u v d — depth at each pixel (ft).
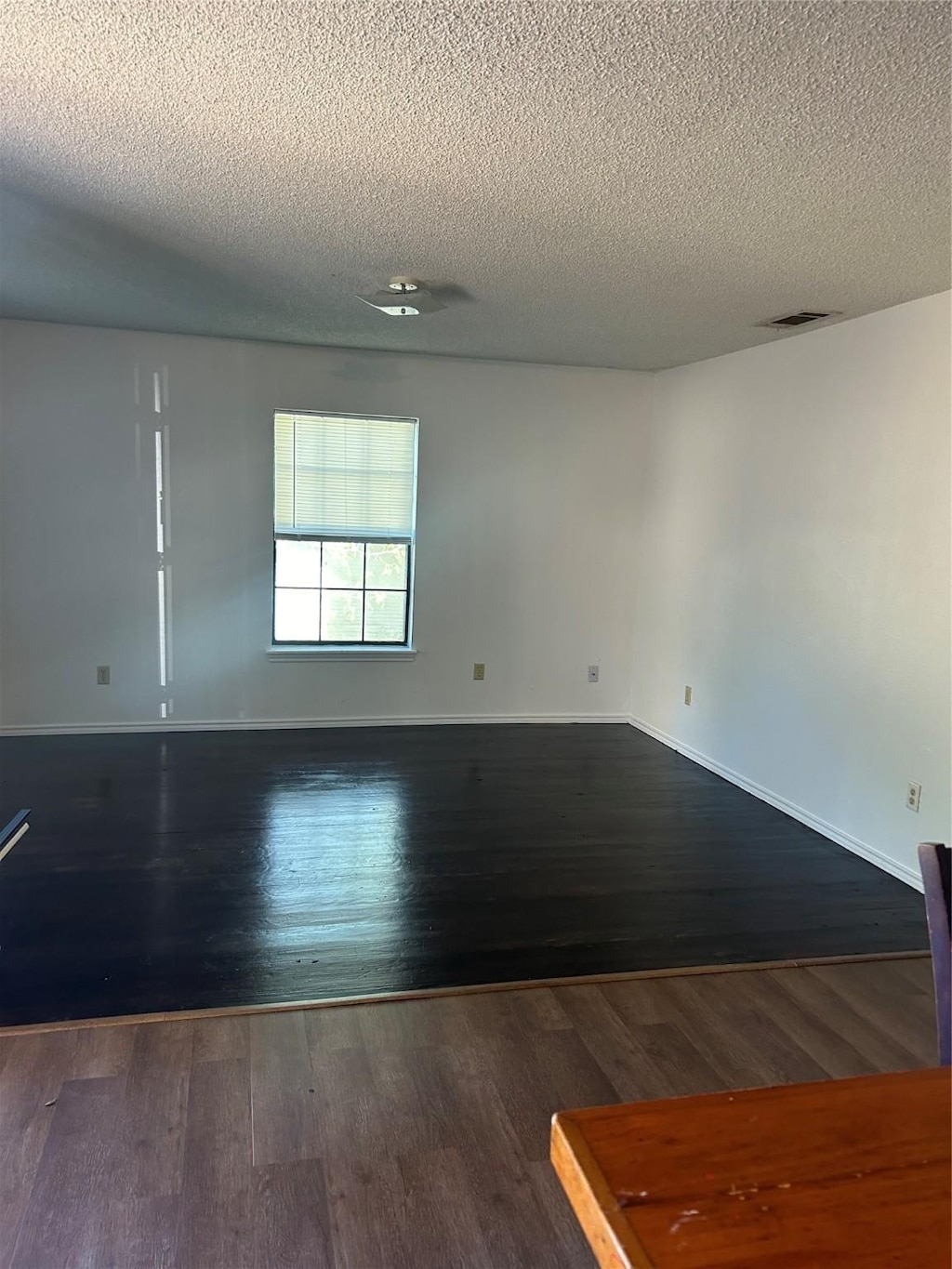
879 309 11.23
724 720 15.06
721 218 8.17
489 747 16.28
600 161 6.95
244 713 16.67
